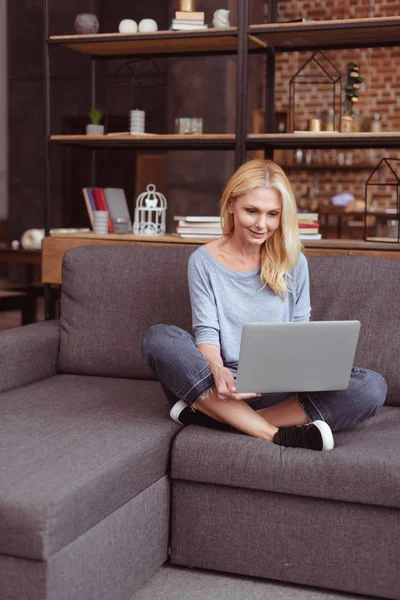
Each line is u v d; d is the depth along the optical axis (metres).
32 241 6.14
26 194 9.16
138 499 1.88
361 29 3.20
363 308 2.44
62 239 3.54
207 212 7.20
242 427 2.03
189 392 2.05
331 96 8.45
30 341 2.61
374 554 1.87
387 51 8.27
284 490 1.90
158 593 1.94
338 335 1.92
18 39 8.95
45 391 2.44
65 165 8.90
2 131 9.17
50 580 1.55
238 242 2.24
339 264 2.52
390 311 2.41
